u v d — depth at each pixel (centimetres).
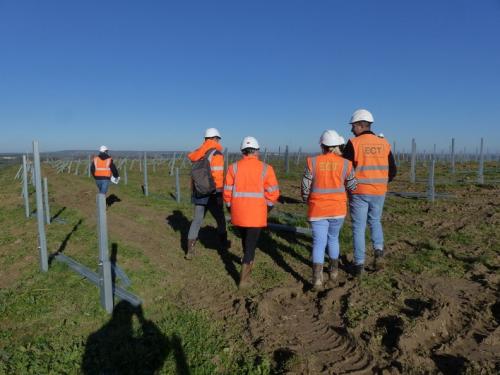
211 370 374
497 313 474
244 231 581
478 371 355
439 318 444
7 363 393
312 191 547
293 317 480
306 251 729
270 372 373
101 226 487
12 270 679
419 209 1142
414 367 369
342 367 379
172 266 665
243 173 545
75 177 2711
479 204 1184
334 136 543
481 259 651
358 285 557
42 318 489
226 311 499
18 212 1217
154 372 374
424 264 637
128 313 493
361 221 586
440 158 3984
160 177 2566
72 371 379
